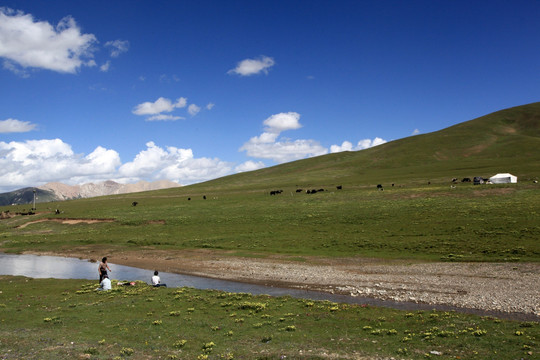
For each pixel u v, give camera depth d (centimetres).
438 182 11575
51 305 2953
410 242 5053
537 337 1872
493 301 2748
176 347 1925
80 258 6003
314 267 4344
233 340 2020
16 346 1958
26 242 7719
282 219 7719
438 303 2828
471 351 1733
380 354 1755
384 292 3216
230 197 12419
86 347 1931
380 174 17250
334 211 8006
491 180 10369
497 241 4594
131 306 2834
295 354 1786
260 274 4206
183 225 8188
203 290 3425
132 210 10881
